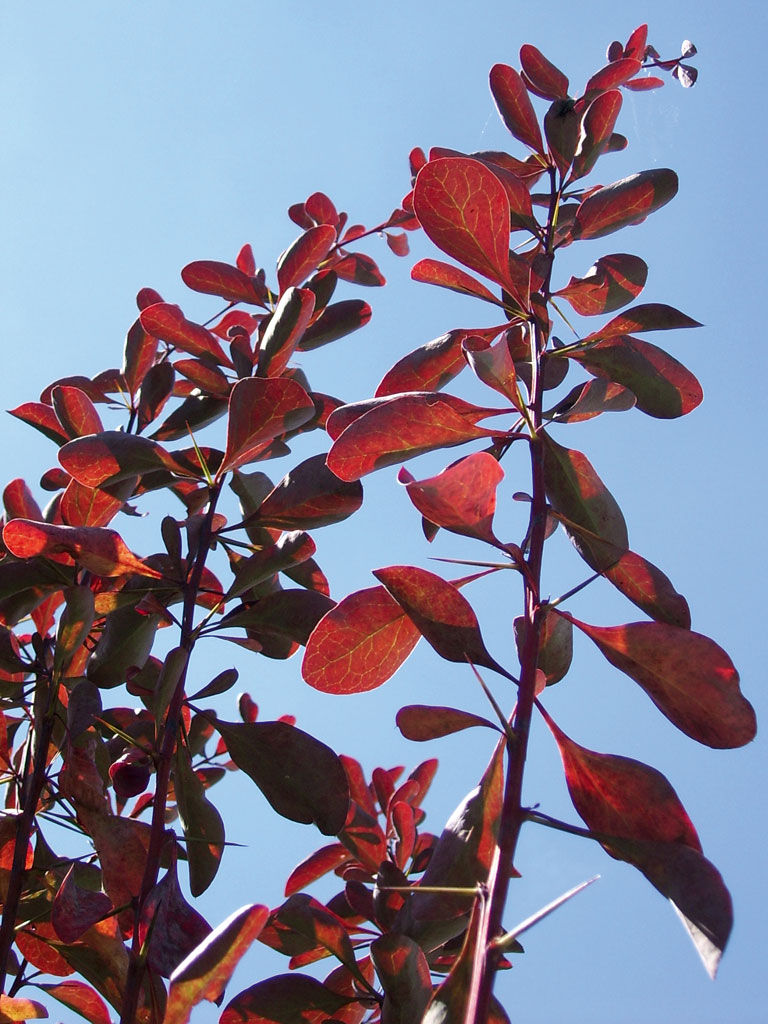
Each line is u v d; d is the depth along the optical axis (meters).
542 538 0.40
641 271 0.46
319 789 0.44
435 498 0.38
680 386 0.43
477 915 0.36
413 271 0.45
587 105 0.47
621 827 0.38
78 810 0.44
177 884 0.42
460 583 0.42
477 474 0.38
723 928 0.34
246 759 0.44
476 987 0.34
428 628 0.39
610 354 0.43
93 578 0.49
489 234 0.42
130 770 0.45
